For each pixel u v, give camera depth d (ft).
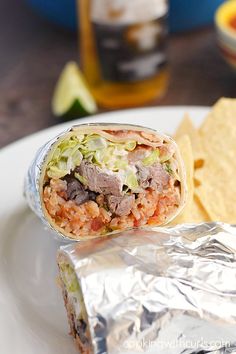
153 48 1.54
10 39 1.86
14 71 1.73
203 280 0.91
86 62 1.59
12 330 1.00
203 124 1.28
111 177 1.02
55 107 1.54
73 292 0.93
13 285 1.08
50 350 0.97
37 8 1.86
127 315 0.87
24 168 1.27
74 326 0.95
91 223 1.03
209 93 1.61
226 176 1.17
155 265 0.92
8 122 1.54
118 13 1.48
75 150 1.01
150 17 1.50
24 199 1.21
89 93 1.61
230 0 1.83
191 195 1.08
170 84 1.65
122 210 1.04
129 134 1.02
